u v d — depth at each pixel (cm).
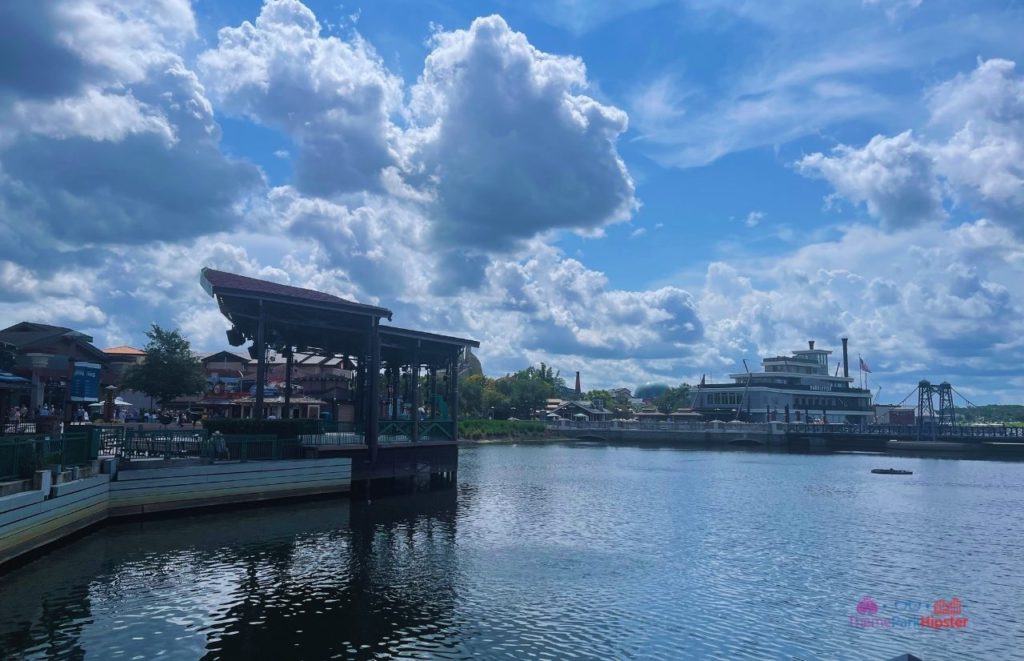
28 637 1516
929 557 2591
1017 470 6988
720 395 16188
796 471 6712
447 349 4822
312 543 2552
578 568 2314
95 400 3266
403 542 2642
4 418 3894
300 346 4484
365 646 1534
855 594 2061
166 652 1456
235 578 2031
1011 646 1641
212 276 3478
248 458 3309
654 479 5684
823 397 16038
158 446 3111
